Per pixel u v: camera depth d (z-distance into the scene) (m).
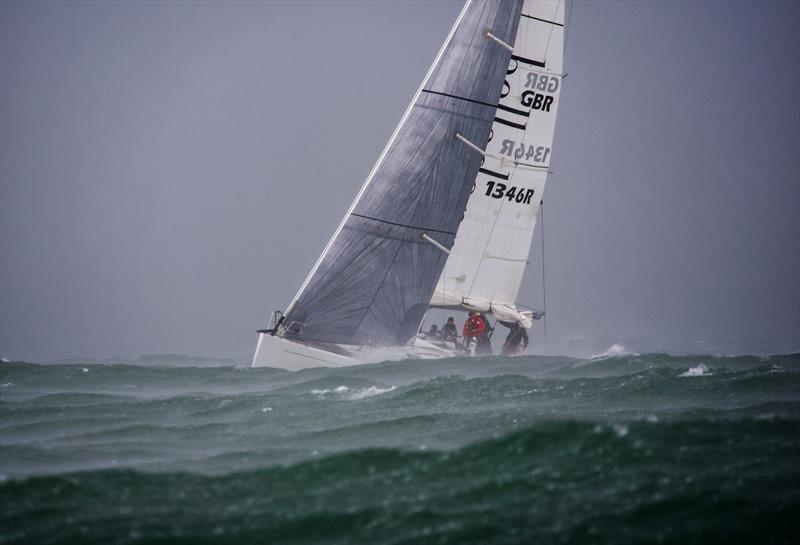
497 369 96.94
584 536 45.38
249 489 52.25
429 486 51.69
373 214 110.94
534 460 54.12
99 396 85.25
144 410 79.25
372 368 100.38
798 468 51.56
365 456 55.59
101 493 51.78
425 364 102.00
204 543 46.03
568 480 51.41
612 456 54.03
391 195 111.25
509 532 46.03
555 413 69.69
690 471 51.72
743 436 56.25
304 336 110.06
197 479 53.66
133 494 51.69
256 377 100.38
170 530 47.34
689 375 81.31
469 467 53.88
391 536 46.25
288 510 49.34
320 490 51.72
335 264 110.62
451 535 46.03
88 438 70.31
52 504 50.38
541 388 79.25
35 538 46.62
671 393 76.44
